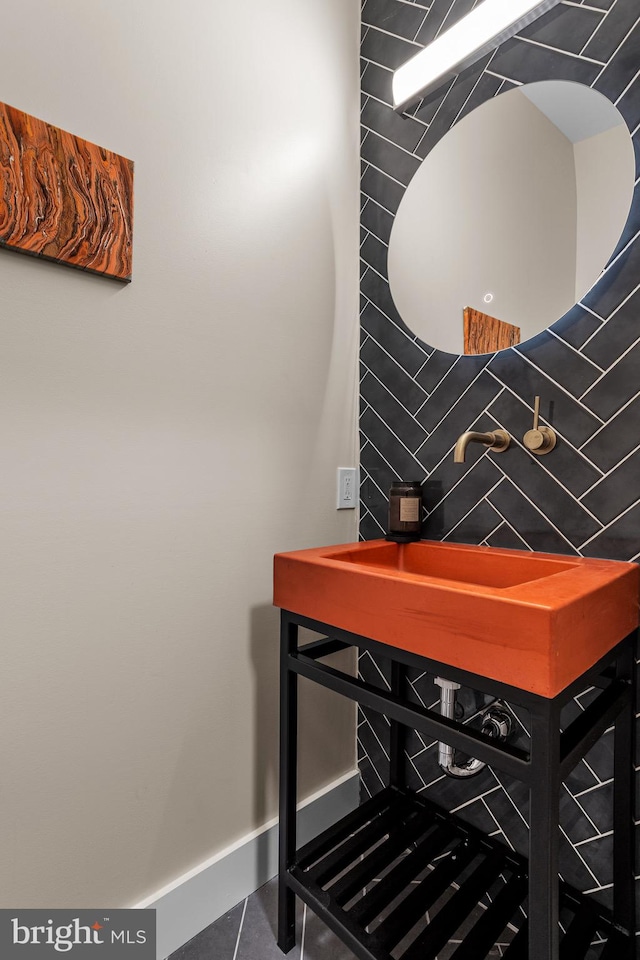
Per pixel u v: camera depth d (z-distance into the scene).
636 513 0.90
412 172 1.29
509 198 1.07
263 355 1.17
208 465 1.07
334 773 1.37
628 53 0.89
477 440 1.03
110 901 0.92
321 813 1.32
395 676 1.30
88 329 0.88
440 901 1.12
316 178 1.30
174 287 1.00
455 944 1.01
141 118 0.94
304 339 1.27
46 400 0.83
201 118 1.04
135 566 0.95
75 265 0.84
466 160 1.16
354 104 1.43
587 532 0.97
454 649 0.68
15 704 0.81
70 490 0.86
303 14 1.26
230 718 1.11
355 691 0.85
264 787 1.18
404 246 1.31
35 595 0.83
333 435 1.36
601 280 0.94
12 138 0.77
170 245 0.99
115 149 0.90
